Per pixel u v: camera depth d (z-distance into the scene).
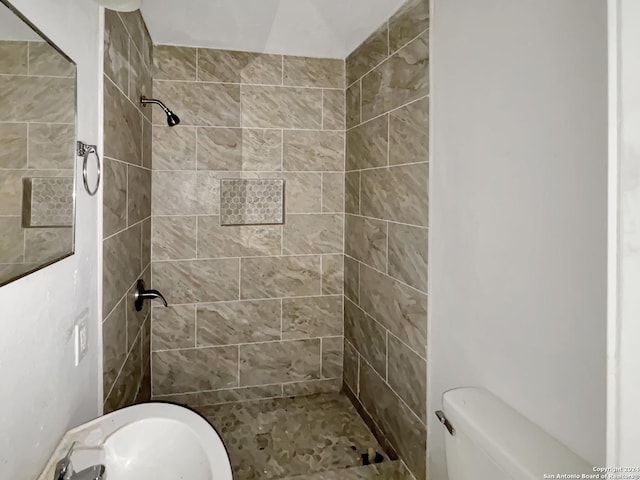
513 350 1.13
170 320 2.24
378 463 1.80
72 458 0.85
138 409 1.00
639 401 0.62
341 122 2.41
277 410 2.30
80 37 1.07
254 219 2.32
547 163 1.00
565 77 0.94
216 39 2.10
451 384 1.42
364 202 2.13
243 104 2.27
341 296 2.48
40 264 0.84
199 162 2.22
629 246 0.61
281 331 2.41
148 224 2.08
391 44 1.82
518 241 1.10
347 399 2.43
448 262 1.43
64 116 0.94
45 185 0.85
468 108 1.30
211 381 2.33
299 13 1.82
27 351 0.80
